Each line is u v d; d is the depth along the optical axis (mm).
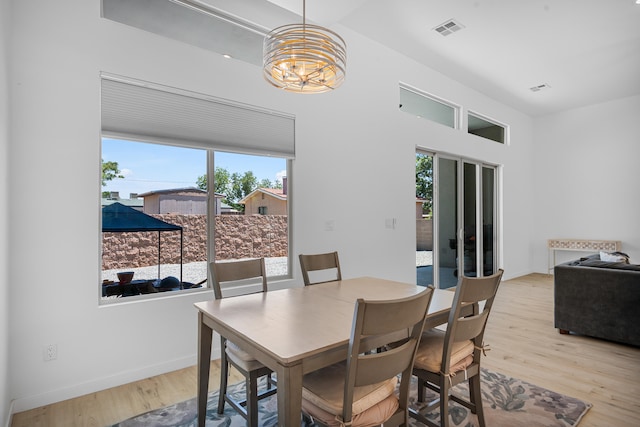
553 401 2293
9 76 2080
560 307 3598
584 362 2910
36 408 2207
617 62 4824
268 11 3305
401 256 4613
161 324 2717
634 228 6258
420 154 5152
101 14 2502
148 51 2666
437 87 5195
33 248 2209
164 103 2770
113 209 2617
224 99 3061
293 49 1931
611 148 6504
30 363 2193
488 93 6094
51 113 2275
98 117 2453
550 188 7266
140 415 2148
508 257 6766
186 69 2850
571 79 5457
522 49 4461
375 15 3723
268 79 2252
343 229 3959
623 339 3219
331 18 3338
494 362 2914
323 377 1626
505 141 6898
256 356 1492
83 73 2396
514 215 6961
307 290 2412
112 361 2498
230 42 3145
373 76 4293
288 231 3561
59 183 2303
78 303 2369
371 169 4262
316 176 3723
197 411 2146
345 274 3977
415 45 4402
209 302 2076
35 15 2229
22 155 2170
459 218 5738
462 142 5688
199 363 1984
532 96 6238
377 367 1353
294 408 1318
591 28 3943
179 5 2898
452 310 1699
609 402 2285
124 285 2666
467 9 3598
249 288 3189
